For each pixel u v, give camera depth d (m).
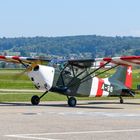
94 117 28.42
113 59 37.50
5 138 19.56
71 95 39.00
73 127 23.38
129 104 42.12
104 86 41.38
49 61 38.41
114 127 23.58
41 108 34.75
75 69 39.06
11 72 166.25
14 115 28.81
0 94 50.22
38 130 22.09
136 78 132.12
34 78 37.94
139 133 21.53
